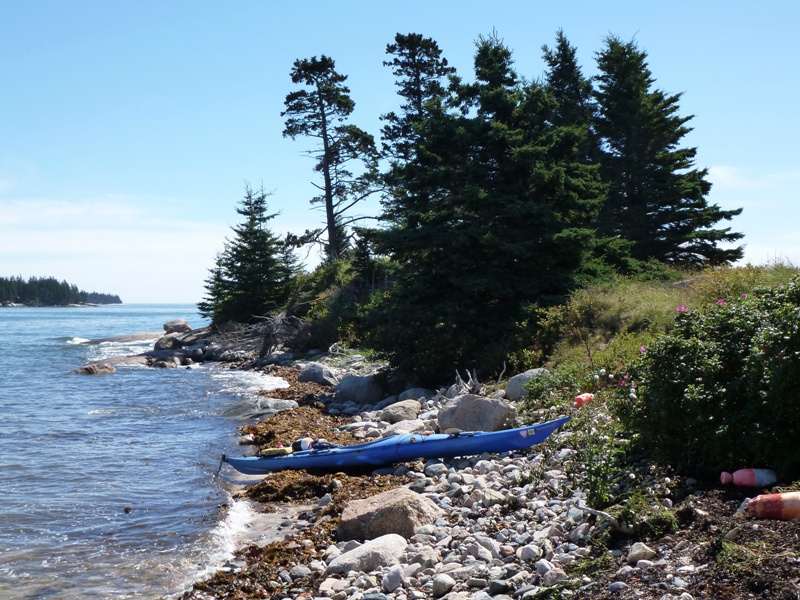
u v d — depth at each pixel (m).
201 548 9.71
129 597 8.12
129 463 14.81
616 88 37.22
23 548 9.79
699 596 5.30
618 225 35.97
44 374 33.75
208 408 22.42
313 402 21.77
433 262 22.44
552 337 18.64
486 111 23.25
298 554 8.93
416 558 7.89
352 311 36.00
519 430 11.84
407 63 44.00
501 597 6.46
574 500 8.66
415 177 23.02
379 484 11.71
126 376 32.84
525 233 21.80
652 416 8.71
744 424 7.76
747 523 6.22
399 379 21.72
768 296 9.49
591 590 5.98
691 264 35.22
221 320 48.03
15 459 15.16
